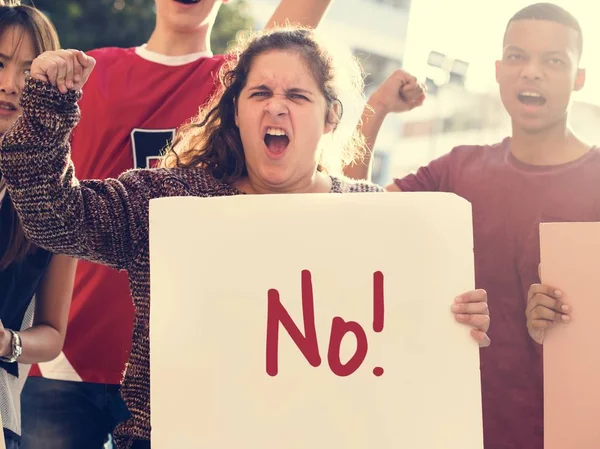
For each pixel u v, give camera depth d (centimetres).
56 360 257
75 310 260
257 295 163
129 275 177
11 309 216
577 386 193
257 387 161
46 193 162
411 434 160
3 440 176
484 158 283
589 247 194
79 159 269
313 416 160
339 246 164
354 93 209
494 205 277
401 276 164
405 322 163
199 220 165
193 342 162
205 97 268
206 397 161
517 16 275
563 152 272
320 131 188
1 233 212
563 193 269
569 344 194
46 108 162
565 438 193
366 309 163
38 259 218
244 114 183
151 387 161
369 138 293
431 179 290
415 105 299
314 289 163
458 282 164
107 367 256
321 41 194
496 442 267
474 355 162
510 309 270
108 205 171
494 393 268
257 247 164
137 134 265
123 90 268
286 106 182
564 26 270
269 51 187
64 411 255
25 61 225
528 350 266
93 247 169
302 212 165
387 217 165
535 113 271
